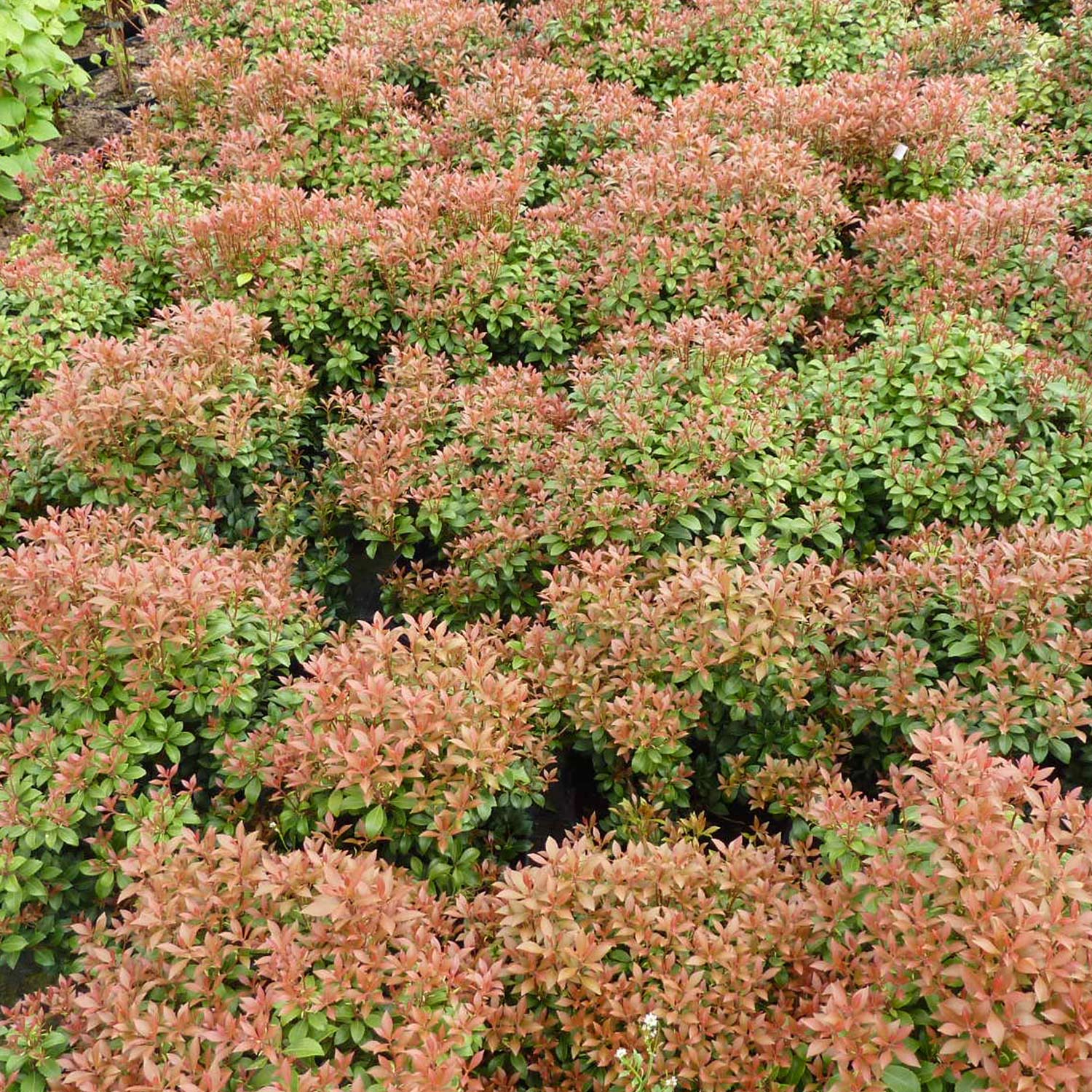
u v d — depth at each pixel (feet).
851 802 3.79
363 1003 3.15
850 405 5.39
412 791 3.77
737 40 8.75
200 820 4.12
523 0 10.00
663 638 4.36
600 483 5.04
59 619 4.10
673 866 3.65
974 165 7.43
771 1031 3.33
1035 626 4.23
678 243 6.33
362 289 6.28
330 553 5.57
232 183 7.27
